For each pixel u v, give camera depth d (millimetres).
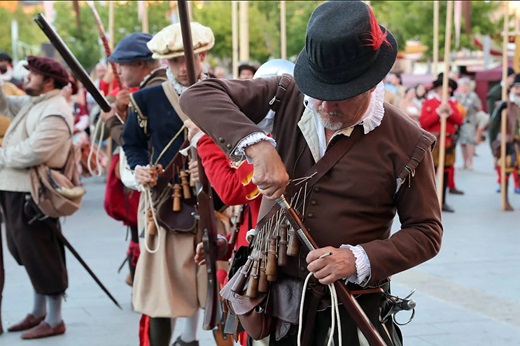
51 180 6234
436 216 3154
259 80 3297
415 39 30203
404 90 20516
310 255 3021
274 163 2938
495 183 16031
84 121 14086
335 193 3133
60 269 6383
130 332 6441
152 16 24516
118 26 25375
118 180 6848
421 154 3113
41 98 6395
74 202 6305
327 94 2918
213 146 4047
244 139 2977
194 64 4246
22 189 6246
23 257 6312
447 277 7781
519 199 13570
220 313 4551
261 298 3238
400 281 7656
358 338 3215
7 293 7699
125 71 6414
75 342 6207
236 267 3494
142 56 6363
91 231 11062
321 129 3168
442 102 11945
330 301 3184
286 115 3246
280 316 3223
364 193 3113
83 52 27703
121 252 9547
